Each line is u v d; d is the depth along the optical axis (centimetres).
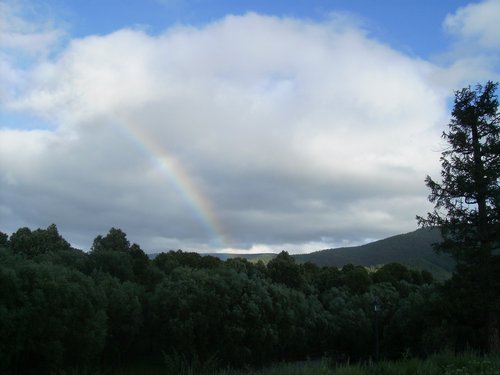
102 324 3441
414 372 1030
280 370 1067
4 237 5709
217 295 4459
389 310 6250
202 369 1185
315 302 6269
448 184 3653
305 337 5494
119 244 7100
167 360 1214
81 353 3228
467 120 3725
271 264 7556
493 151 3578
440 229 3684
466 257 3547
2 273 2936
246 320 4631
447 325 3703
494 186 3478
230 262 7600
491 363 1074
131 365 4156
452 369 1032
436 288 3866
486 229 3528
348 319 6069
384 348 5966
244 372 1251
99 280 4291
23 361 3081
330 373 995
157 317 4334
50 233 6353
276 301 5119
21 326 2870
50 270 3278
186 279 4528
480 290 3425
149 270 5425
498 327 3362
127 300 4156
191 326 4166
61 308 3138
